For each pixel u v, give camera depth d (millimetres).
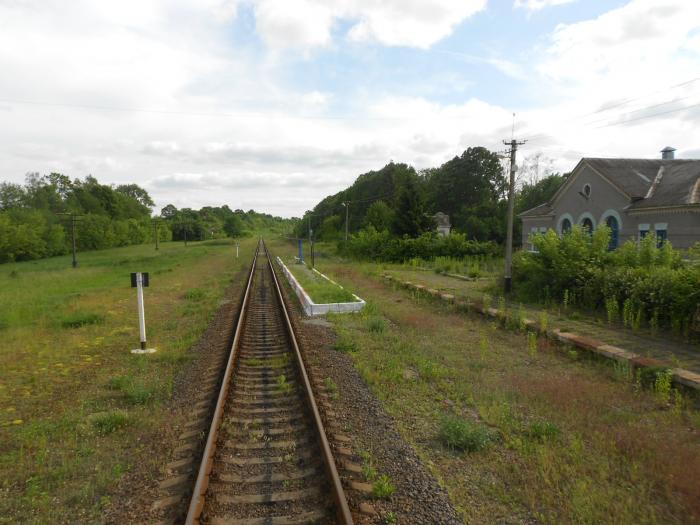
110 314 14984
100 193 105562
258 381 8070
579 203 27000
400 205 41875
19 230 55156
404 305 16594
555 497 4672
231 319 13945
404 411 6875
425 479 4941
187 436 5867
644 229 22031
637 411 6855
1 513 4391
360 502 4406
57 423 6453
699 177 20734
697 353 9461
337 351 10211
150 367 9156
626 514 4359
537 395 7371
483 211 55188
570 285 15133
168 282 24844
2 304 17469
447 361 9469
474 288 19828
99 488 4785
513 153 18094
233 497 4469
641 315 11914
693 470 5012
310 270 30500
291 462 5211
